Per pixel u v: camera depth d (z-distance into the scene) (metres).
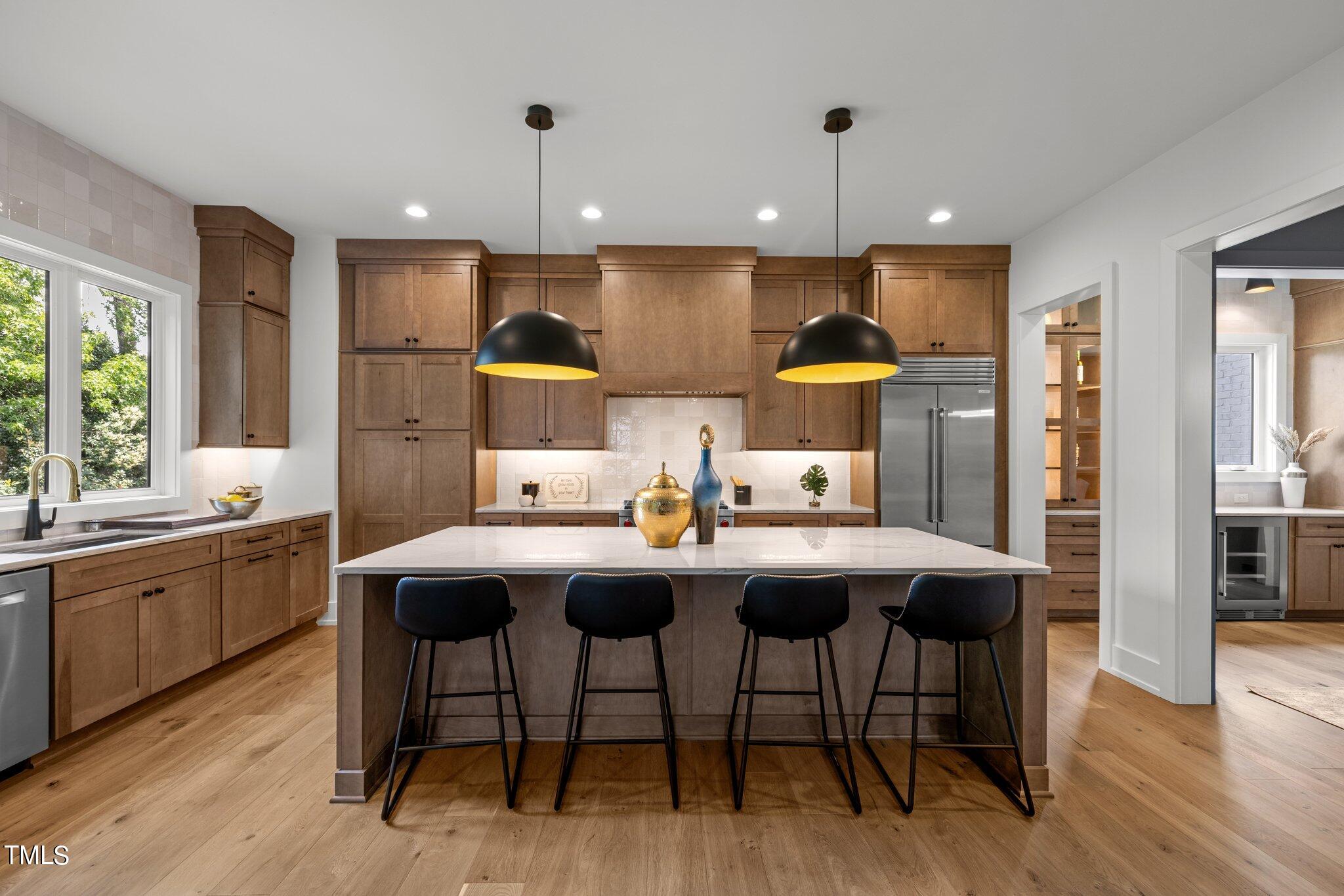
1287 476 5.04
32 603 2.40
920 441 4.59
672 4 2.15
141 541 2.89
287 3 2.14
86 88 2.66
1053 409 5.12
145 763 2.51
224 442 3.98
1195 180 3.02
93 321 3.38
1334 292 4.93
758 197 3.78
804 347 2.59
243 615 3.60
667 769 2.49
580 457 5.18
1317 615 4.76
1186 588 3.10
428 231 4.38
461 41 2.35
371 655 2.36
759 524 4.61
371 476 4.56
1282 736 2.76
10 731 2.31
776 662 2.75
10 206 2.81
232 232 3.97
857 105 2.78
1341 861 1.91
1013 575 2.31
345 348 4.55
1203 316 3.09
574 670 2.74
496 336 2.62
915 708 2.20
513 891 1.78
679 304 4.71
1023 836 2.04
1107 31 2.28
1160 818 2.14
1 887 1.77
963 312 4.62
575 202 3.88
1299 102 2.53
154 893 1.76
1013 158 3.27
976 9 2.17
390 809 2.14
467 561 2.39
